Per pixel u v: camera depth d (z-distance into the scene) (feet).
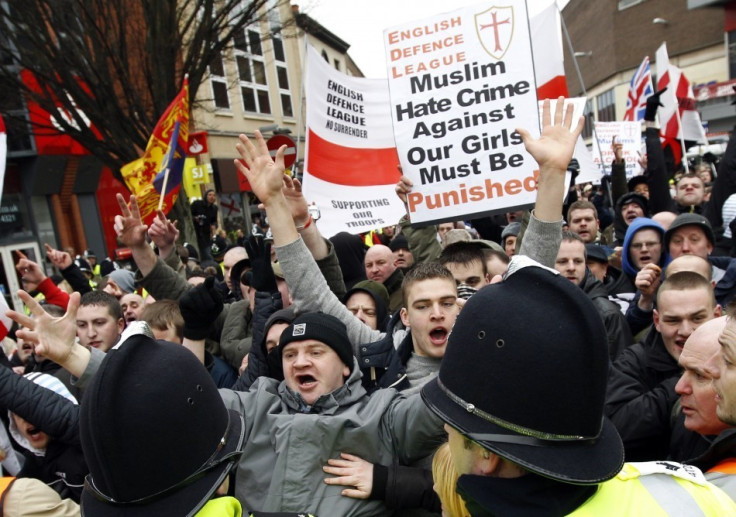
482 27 11.14
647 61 33.91
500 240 21.42
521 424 3.58
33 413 7.80
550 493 3.60
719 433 5.82
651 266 10.40
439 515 6.77
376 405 7.34
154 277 12.41
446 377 3.98
